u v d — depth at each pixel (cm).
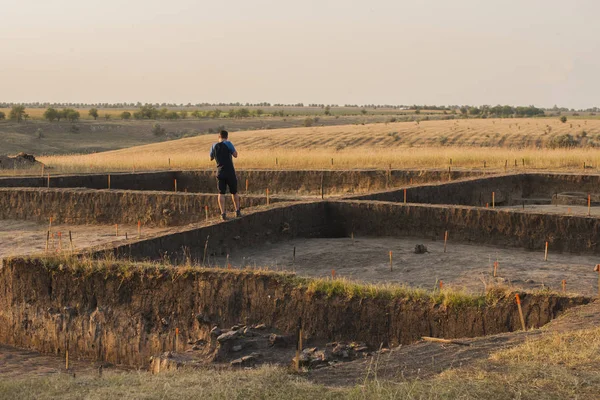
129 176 3122
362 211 1844
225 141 1608
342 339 1006
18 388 737
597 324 827
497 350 746
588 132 8638
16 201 2292
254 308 1056
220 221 1577
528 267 1400
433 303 979
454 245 1686
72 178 2955
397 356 764
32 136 13262
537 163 3409
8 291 1190
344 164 3612
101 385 734
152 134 15025
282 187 3253
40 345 1159
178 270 1105
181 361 918
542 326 900
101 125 15712
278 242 1717
